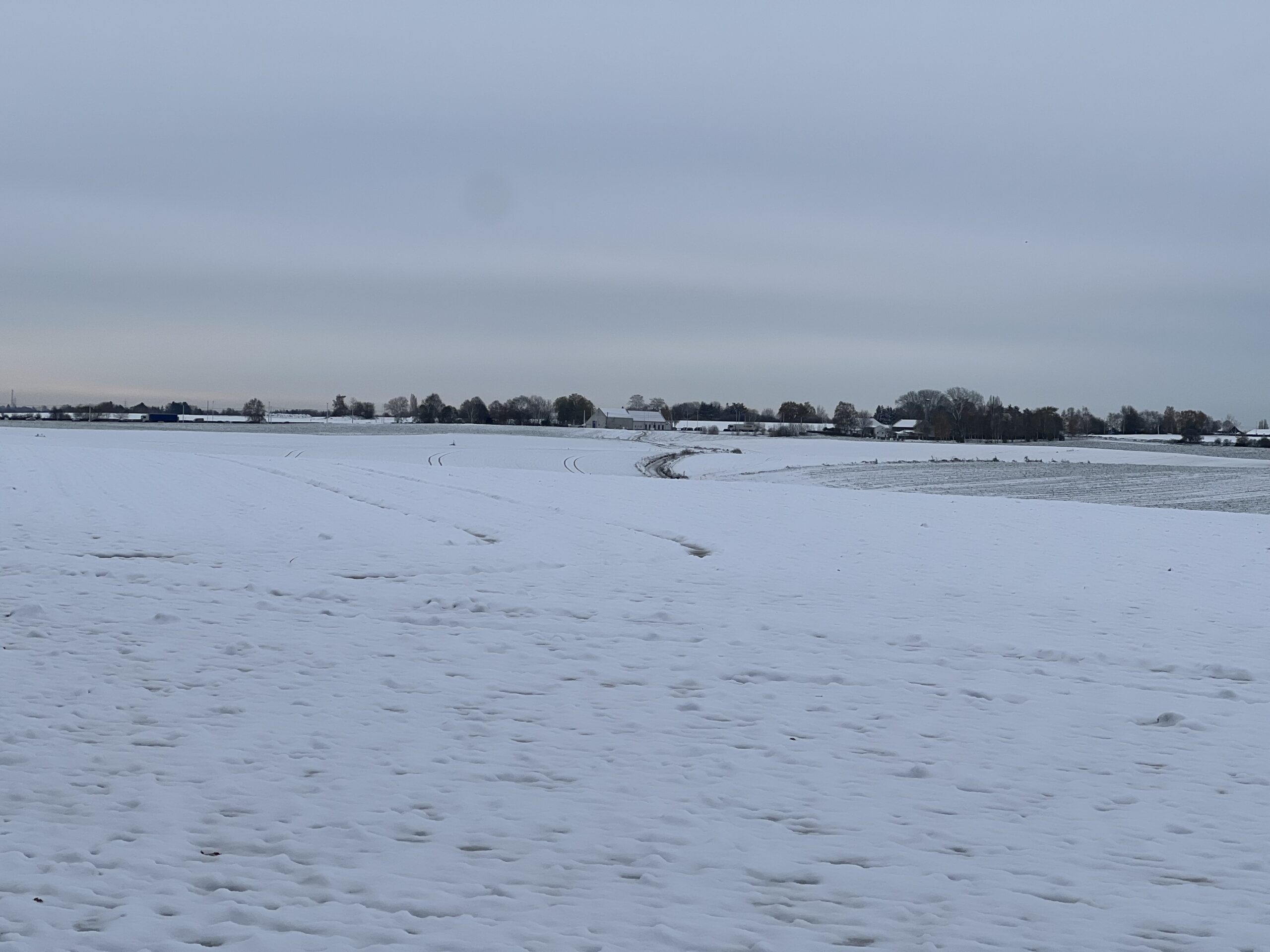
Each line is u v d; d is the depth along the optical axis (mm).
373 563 17266
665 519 25938
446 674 10047
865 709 9102
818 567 18109
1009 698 9570
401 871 5598
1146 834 6379
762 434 148125
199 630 11703
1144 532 24875
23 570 15461
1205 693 9906
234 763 7293
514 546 20016
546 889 5430
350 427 127562
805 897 5418
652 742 8023
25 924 4883
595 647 11359
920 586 16250
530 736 8109
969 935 5027
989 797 6996
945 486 58469
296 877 5480
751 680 10062
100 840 5898
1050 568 18469
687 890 5461
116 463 42938
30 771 7008
